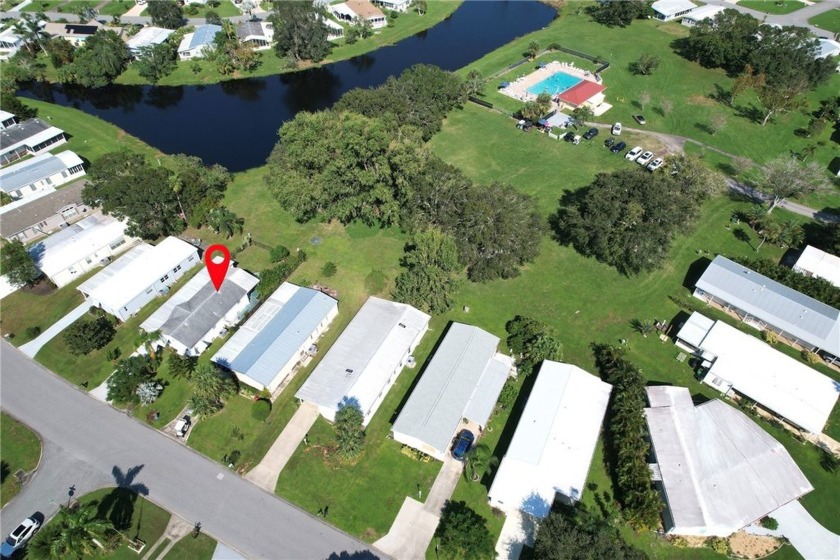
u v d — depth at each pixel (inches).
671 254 4114.2
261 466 2839.6
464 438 2896.2
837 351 3292.3
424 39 7795.3
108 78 6569.9
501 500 2623.0
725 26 6673.2
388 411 3078.2
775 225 4121.6
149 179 4001.0
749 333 3553.2
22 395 3149.6
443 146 5344.5
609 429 2942.9
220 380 2974.9
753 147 5334.6
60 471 2802.7
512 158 5177.2
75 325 3368.6
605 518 2603.3
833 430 3029.0
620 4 7736.2
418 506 2679.6
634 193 3764.8
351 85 6653.5
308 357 3363.7
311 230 4315.9
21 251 3627.0
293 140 4079.7
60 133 5359.3
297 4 6476.4
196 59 6963.6
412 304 3592.5
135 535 2559.1
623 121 5757.9
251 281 3705.7
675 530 2536.9
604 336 3511.3
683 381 3262.8
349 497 2719.0
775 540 2586.1
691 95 6181.1
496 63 6939.0
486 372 3169.3
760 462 2733.8
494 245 3700.8
